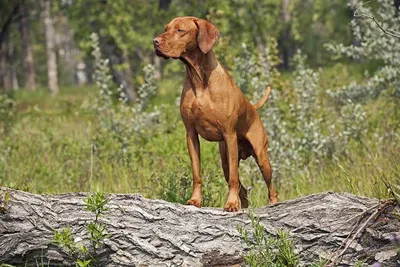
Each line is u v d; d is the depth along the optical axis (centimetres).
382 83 1084
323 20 3662
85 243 526
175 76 2119
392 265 504
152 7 2298
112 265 531
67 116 1945
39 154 1139
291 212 528
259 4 2264
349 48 1098
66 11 2317
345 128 1048
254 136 589
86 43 2270
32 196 543
